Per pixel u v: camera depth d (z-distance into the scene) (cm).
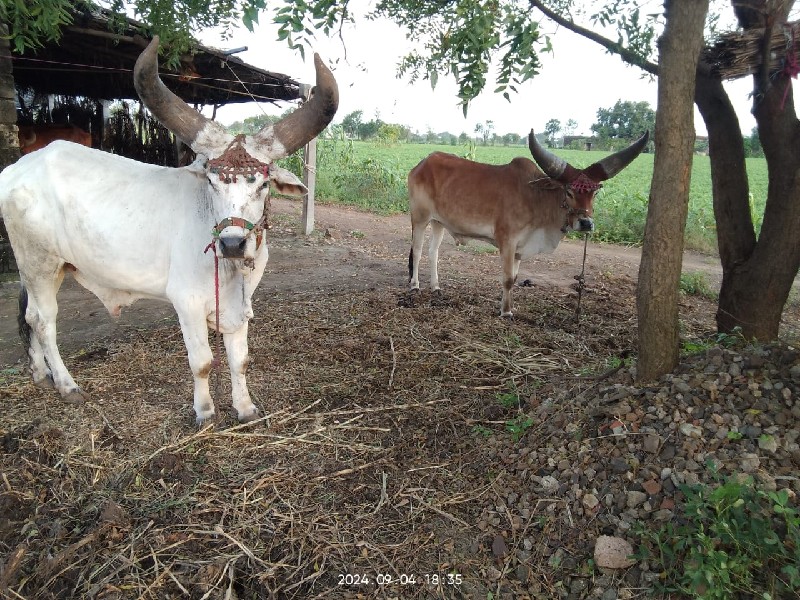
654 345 331
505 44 284
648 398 313
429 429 373
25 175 376
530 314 627
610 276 834
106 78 1076
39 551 268
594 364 464
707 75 412
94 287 395
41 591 246
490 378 445
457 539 279
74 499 303
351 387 430
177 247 340
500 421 374
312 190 1005
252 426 376
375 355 485
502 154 3494
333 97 312
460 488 313
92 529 280
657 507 261
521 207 593
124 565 258
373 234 1105
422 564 264
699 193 1783
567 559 257
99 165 372
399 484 319
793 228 412
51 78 1084
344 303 628
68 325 555
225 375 445
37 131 971
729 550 230
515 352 498
